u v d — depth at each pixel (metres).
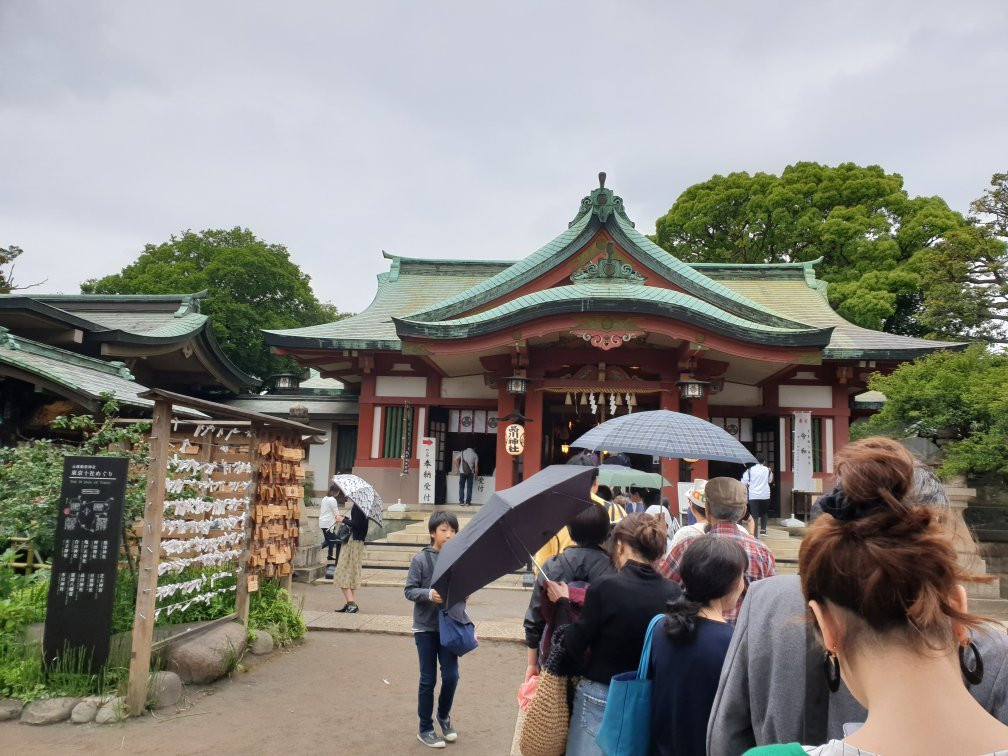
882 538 1.20
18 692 5.40
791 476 17.81
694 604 2.66
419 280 24.03
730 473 19.08
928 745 1.07
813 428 18.09
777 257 31.16
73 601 5.57
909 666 1.13
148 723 5.25
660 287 17.31
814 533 1.33
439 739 5.14
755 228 30.52
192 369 19.94
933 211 27.36
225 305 30.86
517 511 3.69
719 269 23.56
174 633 6.35
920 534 1.20
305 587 11.69
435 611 5.21
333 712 5.71
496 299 17.53
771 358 15.03
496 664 7.48
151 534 5.48
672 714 2.55
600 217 16.83
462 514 17.05
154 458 5.52
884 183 28.92
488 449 20.88
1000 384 11.98
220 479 6.77
